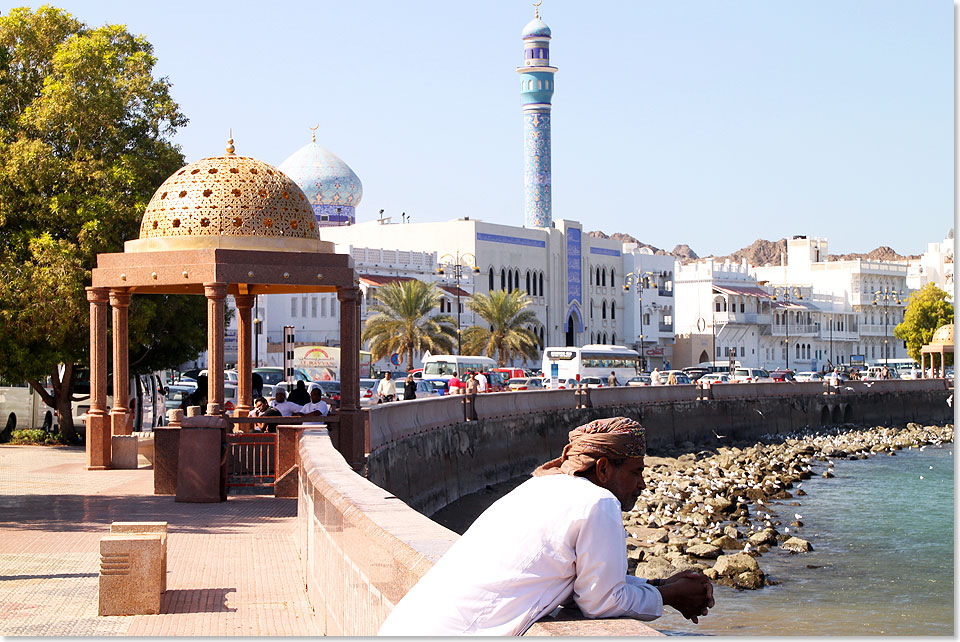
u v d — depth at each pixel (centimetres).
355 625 689
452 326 8862
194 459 1848
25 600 1108
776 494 3844
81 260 2984
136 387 3409
